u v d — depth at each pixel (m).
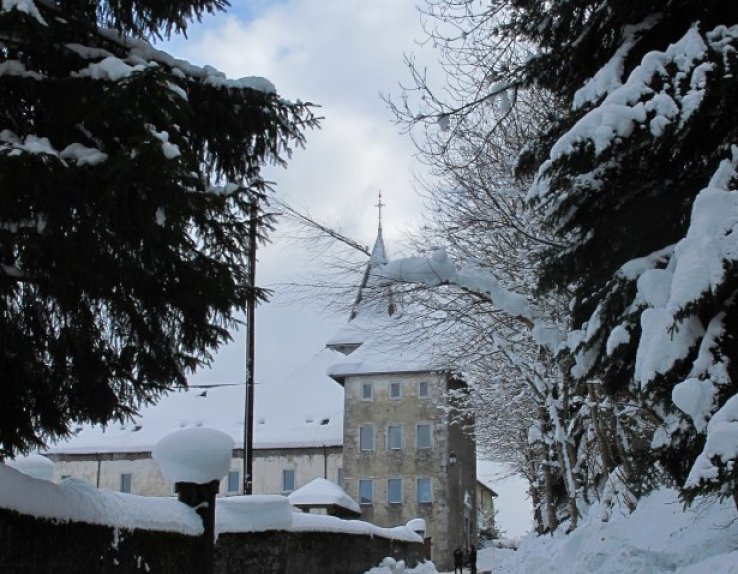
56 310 9.48
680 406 7.53
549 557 15.22
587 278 10.60
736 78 7.96
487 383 24.77
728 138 8.72
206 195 8.75
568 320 15.36
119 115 8.51
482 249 17.62
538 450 27.48
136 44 9.89
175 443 12.70
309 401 60.12
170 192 8.42
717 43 8.33
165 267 9.45
